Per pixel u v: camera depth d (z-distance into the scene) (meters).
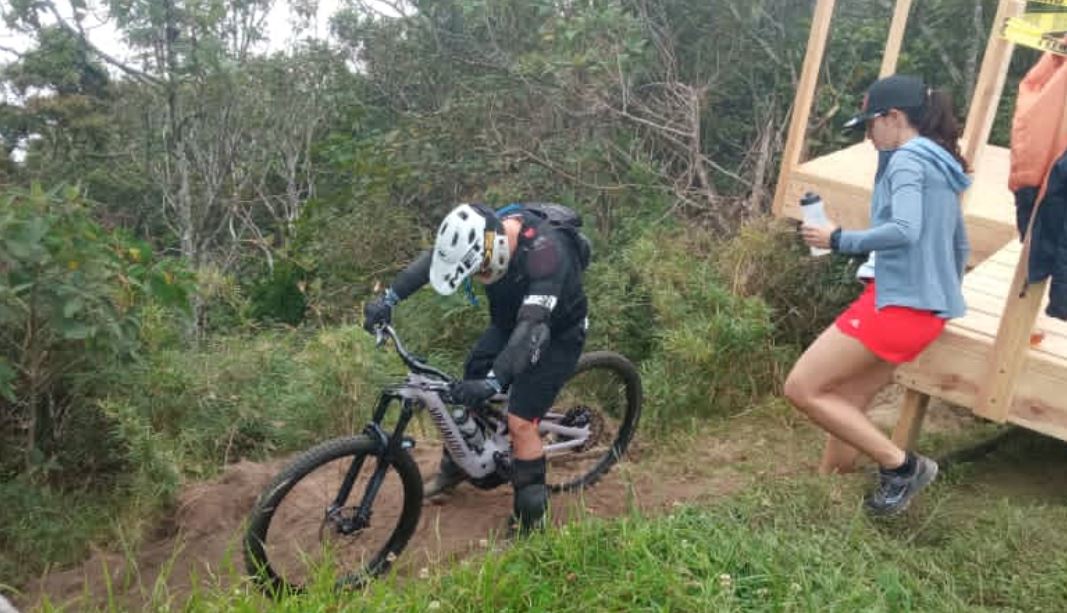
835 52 8.55
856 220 6.15
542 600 3.45
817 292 6.55
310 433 5.62
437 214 9.01
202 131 11.36
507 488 4.73
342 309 8.14
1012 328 4.14
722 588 3.43
